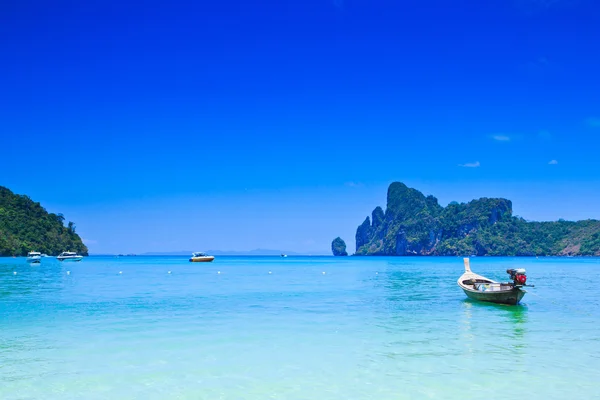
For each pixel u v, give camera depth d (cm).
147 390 1255
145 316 2431
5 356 1586
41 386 1286
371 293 3619
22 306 2834
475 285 3091
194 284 4694
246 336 1911
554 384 1299
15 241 14912
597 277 5853
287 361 1527
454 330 2031
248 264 12912
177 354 1617
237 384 1305
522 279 2630
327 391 1248
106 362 1516
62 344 1769
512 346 1727
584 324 2173
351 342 1797
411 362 1512
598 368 1448
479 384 1298
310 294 3556
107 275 6388
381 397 1205
